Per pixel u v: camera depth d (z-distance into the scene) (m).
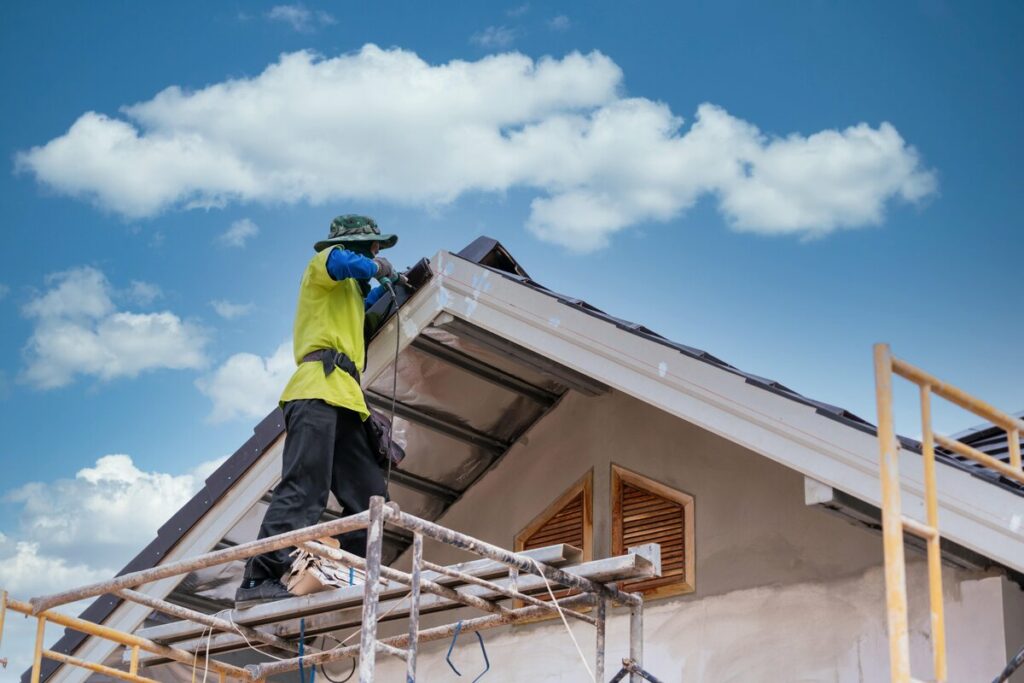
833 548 6.95
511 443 8.44
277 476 7.61
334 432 7.24
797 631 6.90
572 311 6.79
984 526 5.49
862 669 6.62
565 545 6.16
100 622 8.00
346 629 8.64
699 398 6.32
